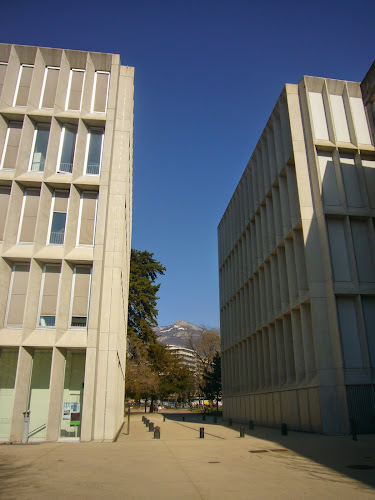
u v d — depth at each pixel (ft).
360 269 74.02
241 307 120.78
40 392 57.31
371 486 24.41
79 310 59.36
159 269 178.70
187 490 23.94
